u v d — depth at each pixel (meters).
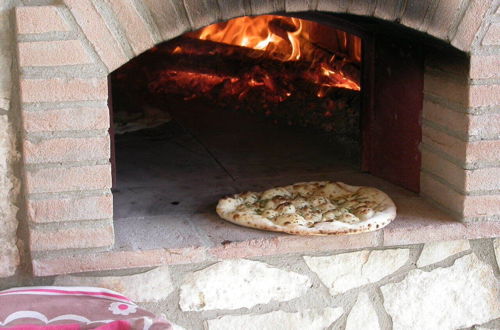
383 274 2.47
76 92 2.11
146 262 2.23
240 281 2.38
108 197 2.19
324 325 2.47
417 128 2.67
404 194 2.71
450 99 2.46
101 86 2.12
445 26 2.28
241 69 3.85
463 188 2.42
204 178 2.92
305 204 2.51
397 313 2.51
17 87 2.12
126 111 3.71
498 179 2.42
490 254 2.54
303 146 3.31
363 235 2.36
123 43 2.12
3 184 2.18
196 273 2.34
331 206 2.49
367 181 2.87
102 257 2.21
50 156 2.13
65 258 2.19
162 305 2.35
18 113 2.14
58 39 2.07
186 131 3.51
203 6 2.14
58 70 2.09
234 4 2.16
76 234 2.19
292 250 2.32
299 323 2.45
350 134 3.33
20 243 2.23
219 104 3.80
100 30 2.09
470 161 2.40
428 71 2.58
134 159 3.16
